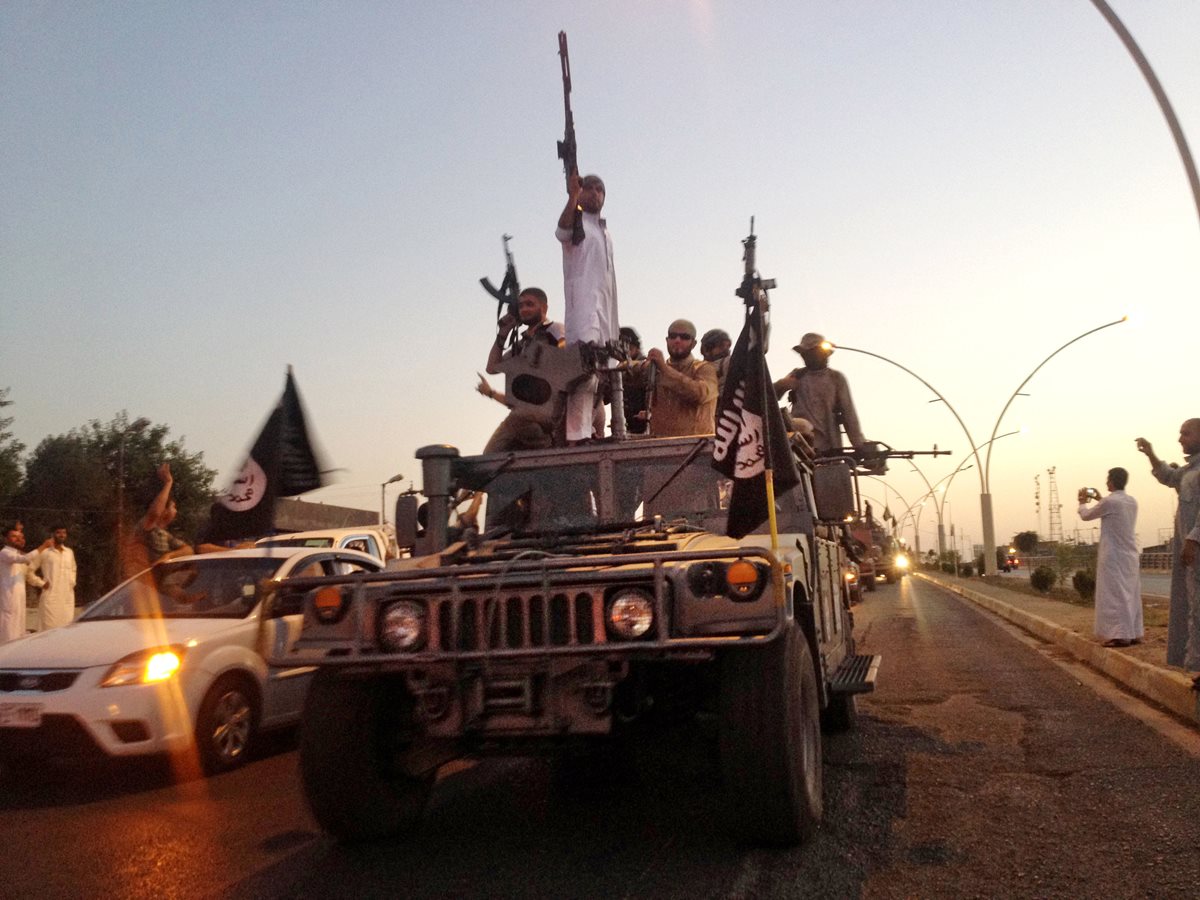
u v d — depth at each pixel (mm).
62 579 13539
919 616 23359
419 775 5539
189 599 8344
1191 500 8305
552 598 4719
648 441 6695
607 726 4727
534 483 6766
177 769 7355
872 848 4984
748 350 5691
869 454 10297
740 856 4902
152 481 7418
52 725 6863
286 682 8008
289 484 5637
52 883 4887
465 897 4469
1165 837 5047
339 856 5188
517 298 7980
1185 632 8430
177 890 4715
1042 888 4391
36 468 40000
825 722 7902
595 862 4914
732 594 4570
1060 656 13617
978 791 6090
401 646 4836
